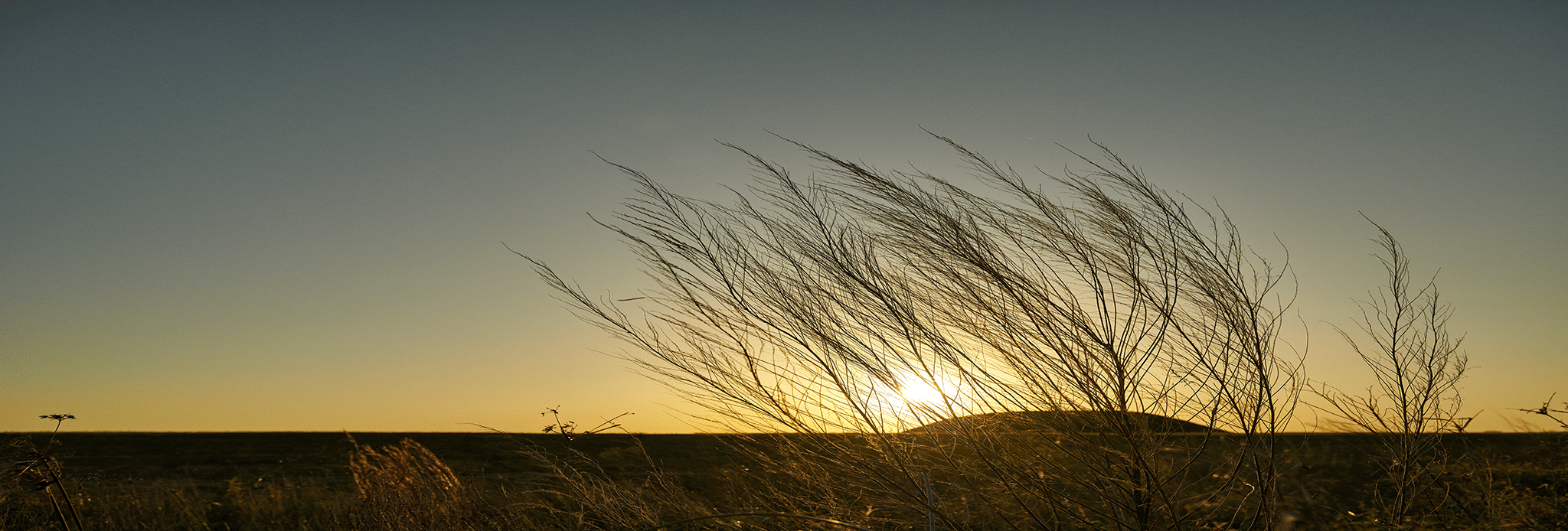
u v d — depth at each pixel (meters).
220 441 19.48
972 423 3.27
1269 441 3.31
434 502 4.60
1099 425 3.17
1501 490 3.90
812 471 3.55
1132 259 3.36
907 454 3.35
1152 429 3.28
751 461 3.69
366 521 4.95
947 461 3.36
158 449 18.28
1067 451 3.23
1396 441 3.75
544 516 4.30
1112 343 3.23
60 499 5.93
